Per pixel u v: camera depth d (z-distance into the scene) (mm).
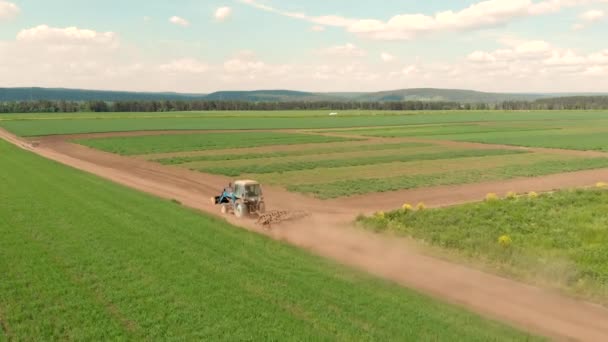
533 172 57562
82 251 23781
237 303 17750
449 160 69562
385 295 18859
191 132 122750
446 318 16953
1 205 34375
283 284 19703
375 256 25453
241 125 151000
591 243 27266
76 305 17531
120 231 27578
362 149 84188
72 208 33531
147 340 14945
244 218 33375
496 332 16000
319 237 29188
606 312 18531
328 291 19078
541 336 16031
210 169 59062
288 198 42625
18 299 18094
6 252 23562
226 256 23375
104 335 15281
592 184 50312
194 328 15781
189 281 19938
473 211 34500
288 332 15422
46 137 107312
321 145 90938
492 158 71812
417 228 30500
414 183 49906
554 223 31219
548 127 142625
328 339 14977
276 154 76062
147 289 19016
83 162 67875
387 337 15250
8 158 67125
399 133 120625
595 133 118812
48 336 15250
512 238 28172
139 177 54000
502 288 20953
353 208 38812
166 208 34250
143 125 148125
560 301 19562
